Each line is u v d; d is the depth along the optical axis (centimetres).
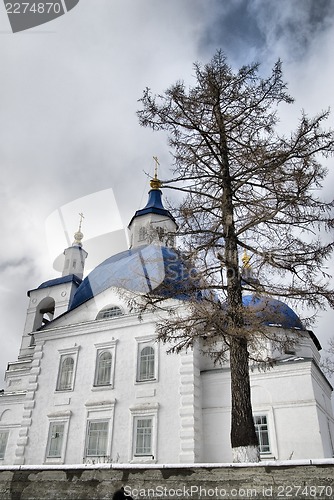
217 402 1962
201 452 1864
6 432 2472
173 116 1231
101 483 888
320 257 1042
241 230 1125
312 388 1822
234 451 935
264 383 1906
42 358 2416
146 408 1978
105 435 2019
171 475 850
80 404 2156
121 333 2261
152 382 2042
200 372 2059
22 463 2119
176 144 1238
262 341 1171
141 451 1905
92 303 2461
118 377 2139
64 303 3472
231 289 1070
